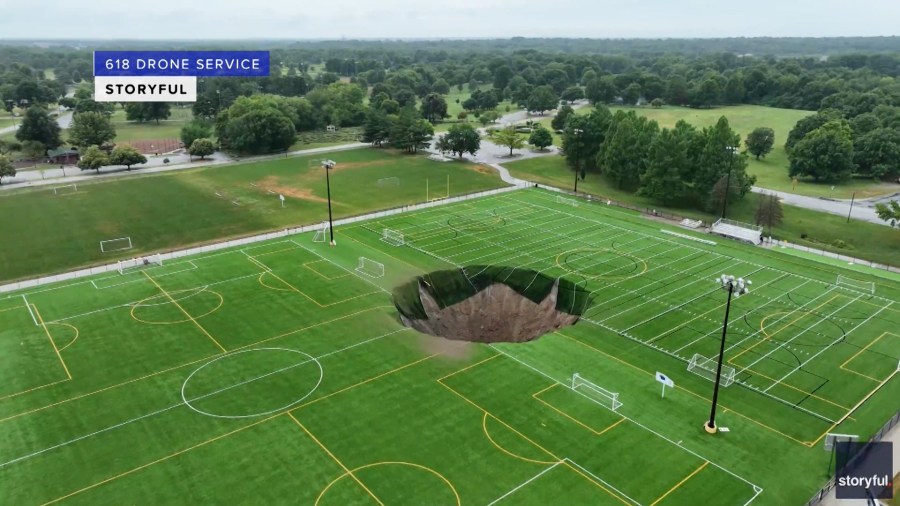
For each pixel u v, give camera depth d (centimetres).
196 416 4325
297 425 4234
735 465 3884
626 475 3778
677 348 5372
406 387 4706
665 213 9569
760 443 4109
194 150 13538
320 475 3753
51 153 13438
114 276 6762
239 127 14162
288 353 5175
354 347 5291
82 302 6103
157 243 8138
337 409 4419
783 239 8419
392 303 6184
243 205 10006
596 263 7325
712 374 4944
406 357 5144
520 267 7169
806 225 9419
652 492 3638
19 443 4031
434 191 11044
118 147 12694
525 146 15888
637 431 4212
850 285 6750
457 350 5275
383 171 12725
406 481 3703
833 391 4741
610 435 4162
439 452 3969
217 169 12781
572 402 4534
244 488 3644
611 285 6688
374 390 4659
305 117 17625
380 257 7431
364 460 3888
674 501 3569
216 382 4741
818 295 6488
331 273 6900
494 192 10731
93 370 4900
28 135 13762
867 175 12706
